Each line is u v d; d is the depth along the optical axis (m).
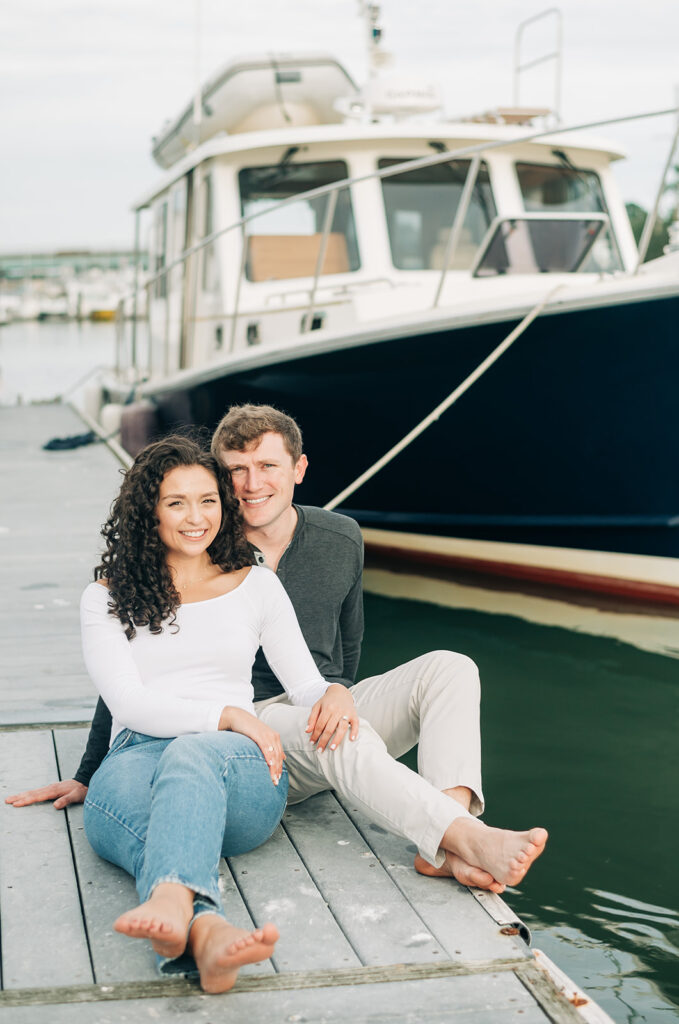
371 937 1.98
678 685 4.61
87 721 3.02
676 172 5.23
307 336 5.86
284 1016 1.75
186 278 7.27
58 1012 1.74
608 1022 1.78
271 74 6.80
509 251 6.16
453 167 6.55
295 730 2.29
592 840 3.29
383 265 6.43
